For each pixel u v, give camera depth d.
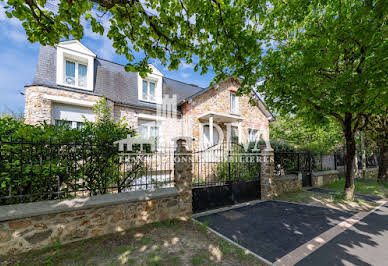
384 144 9.29
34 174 3.19
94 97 8.02
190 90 13.12
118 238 3.33
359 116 6.05
